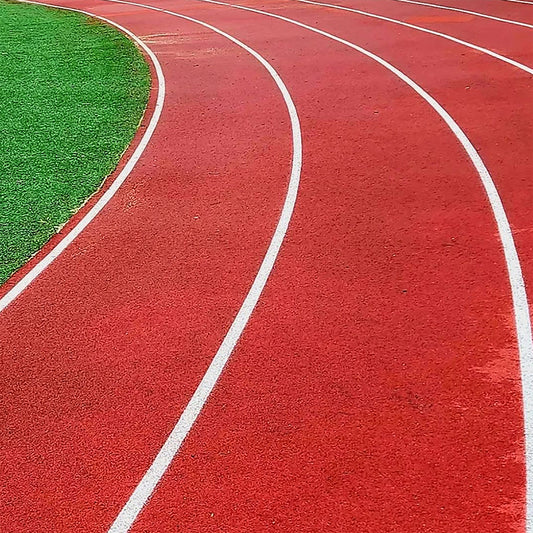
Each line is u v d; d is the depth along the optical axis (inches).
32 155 362.6
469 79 442.9
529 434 172.4
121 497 164.4
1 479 171.2
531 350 199.8
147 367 205.8
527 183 298.2
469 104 398.0
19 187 325.7
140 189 320.8
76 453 177.5
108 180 331.9
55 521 159.8
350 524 153.2
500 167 315.3
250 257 258.5
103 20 716.7
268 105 424.5
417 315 218.8
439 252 252.4
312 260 253.9
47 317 231.9
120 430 183.8
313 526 153.4
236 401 190.5
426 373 194.7
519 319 213.0
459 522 151.7
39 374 205.9
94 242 276.1
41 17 749.9
